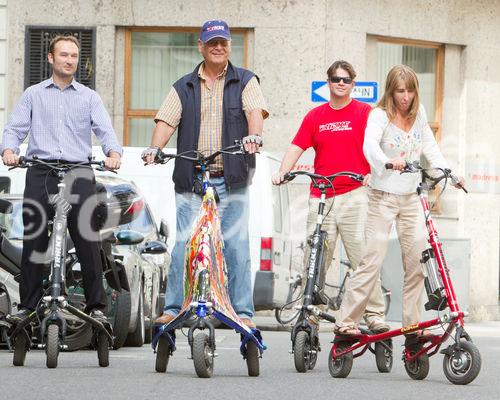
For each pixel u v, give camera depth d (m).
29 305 24.86
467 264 55.25
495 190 61.78
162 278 41.16
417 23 58.94
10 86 56.72
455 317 23.64
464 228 60.84
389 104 25.36
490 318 61.50
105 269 26.28
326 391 21.73
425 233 25.36
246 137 23.16
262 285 44.75
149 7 56.53
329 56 56.06
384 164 24.84
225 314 23.27
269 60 56.12
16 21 56.62
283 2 56.03
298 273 52.19
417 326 24.11
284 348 33.34
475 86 61.22
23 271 24.78
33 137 25.25
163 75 57.28
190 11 56.38
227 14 56.22
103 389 21.09
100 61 56.75
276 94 56.19
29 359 27.34
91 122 25.48
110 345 25.95
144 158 23.67
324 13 55.94
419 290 25.53
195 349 23.03
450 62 60.72
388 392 21.80
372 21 57.28
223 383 22.52
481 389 22.52
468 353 23.33
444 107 60.66
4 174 45.94
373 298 26.22
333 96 27.70
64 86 25.36
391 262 51.94
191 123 24.44
